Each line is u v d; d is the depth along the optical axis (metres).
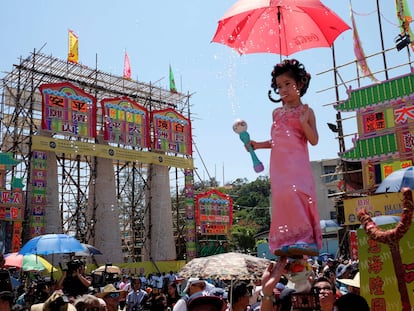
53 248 10.68
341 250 24.89
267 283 3.56
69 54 36.38
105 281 14.96
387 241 3.75
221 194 43.28
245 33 4.57
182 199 49.34
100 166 35.94
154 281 25.95
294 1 4.09
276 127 3.88
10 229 28.09
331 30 4.52
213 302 4.16
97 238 34.75
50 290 9.98
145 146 38.53
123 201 44.03
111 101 36.78
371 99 24.80
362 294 4.96
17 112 32.69
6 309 5.44
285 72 3.91
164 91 43.09
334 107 26.19
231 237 53.47
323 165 49.03
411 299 4.63
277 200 3.70
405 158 23.28
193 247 40.25
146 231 39.66
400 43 23.77
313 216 3.64
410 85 23.38
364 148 24.84
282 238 3.61
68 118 33.47
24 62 33.50
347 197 26.12
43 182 31.25
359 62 25.56
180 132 41.78
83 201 38.09
